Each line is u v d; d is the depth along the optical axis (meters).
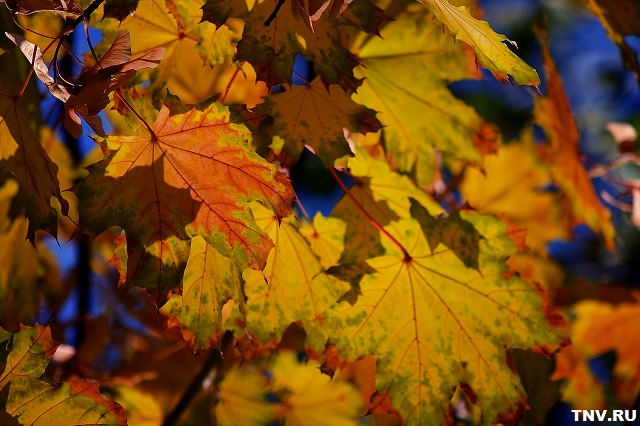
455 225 1.04
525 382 1.22
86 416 0.95
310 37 0.97
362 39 1.06
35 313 1.16
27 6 0.90
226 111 0.94
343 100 1.01
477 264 1.04
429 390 1.04
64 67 1.12
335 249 1.06
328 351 1.03
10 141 0.94
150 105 0.96
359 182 1.08
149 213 0.94
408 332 1.04
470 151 1.09
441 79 1.07
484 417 1.04
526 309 1.04
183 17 1.01
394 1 1.06
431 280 1.04
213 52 1.02
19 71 1.06
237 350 1.04
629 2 1.19
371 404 1.03
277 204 0.94
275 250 1.04
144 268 0.93
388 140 1.08
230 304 1.04
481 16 1.17
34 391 0.94
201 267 0.97
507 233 1.04
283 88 1.05
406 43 1.07
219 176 0.94
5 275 1.11
